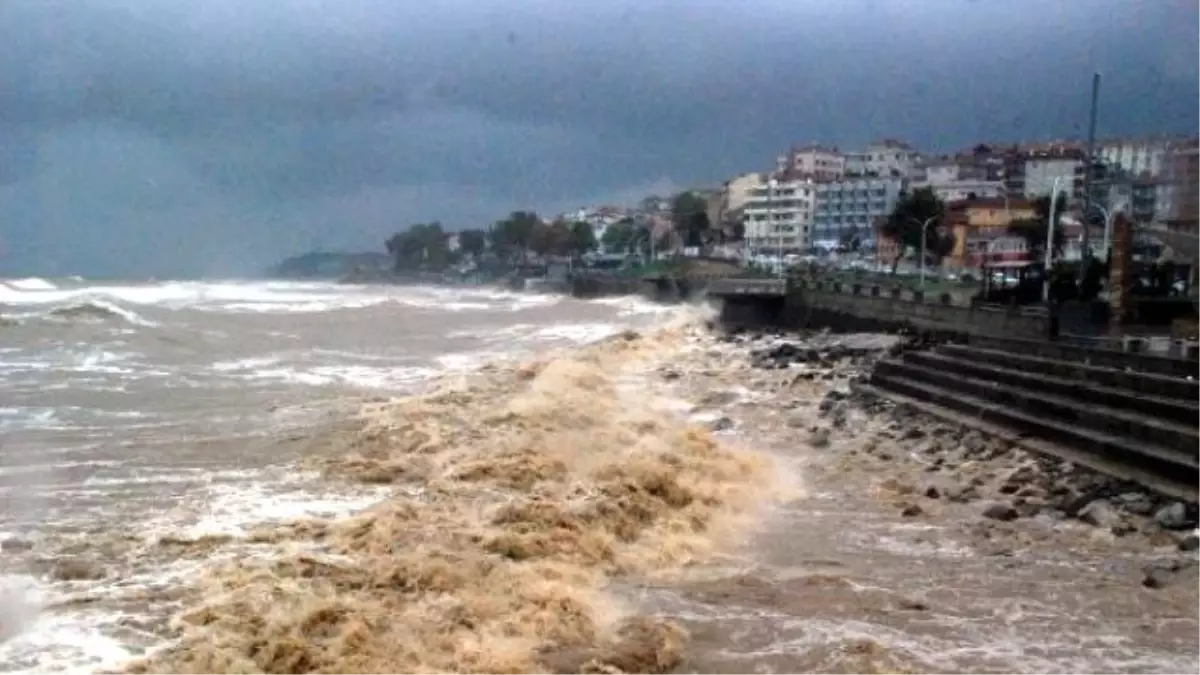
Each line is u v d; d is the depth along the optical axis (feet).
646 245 522.47
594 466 53.21
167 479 51.75
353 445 60.39
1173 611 34.81
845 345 124.98
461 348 140.67
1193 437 48.52
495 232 616.80
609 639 31.32
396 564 35.94
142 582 34.58
